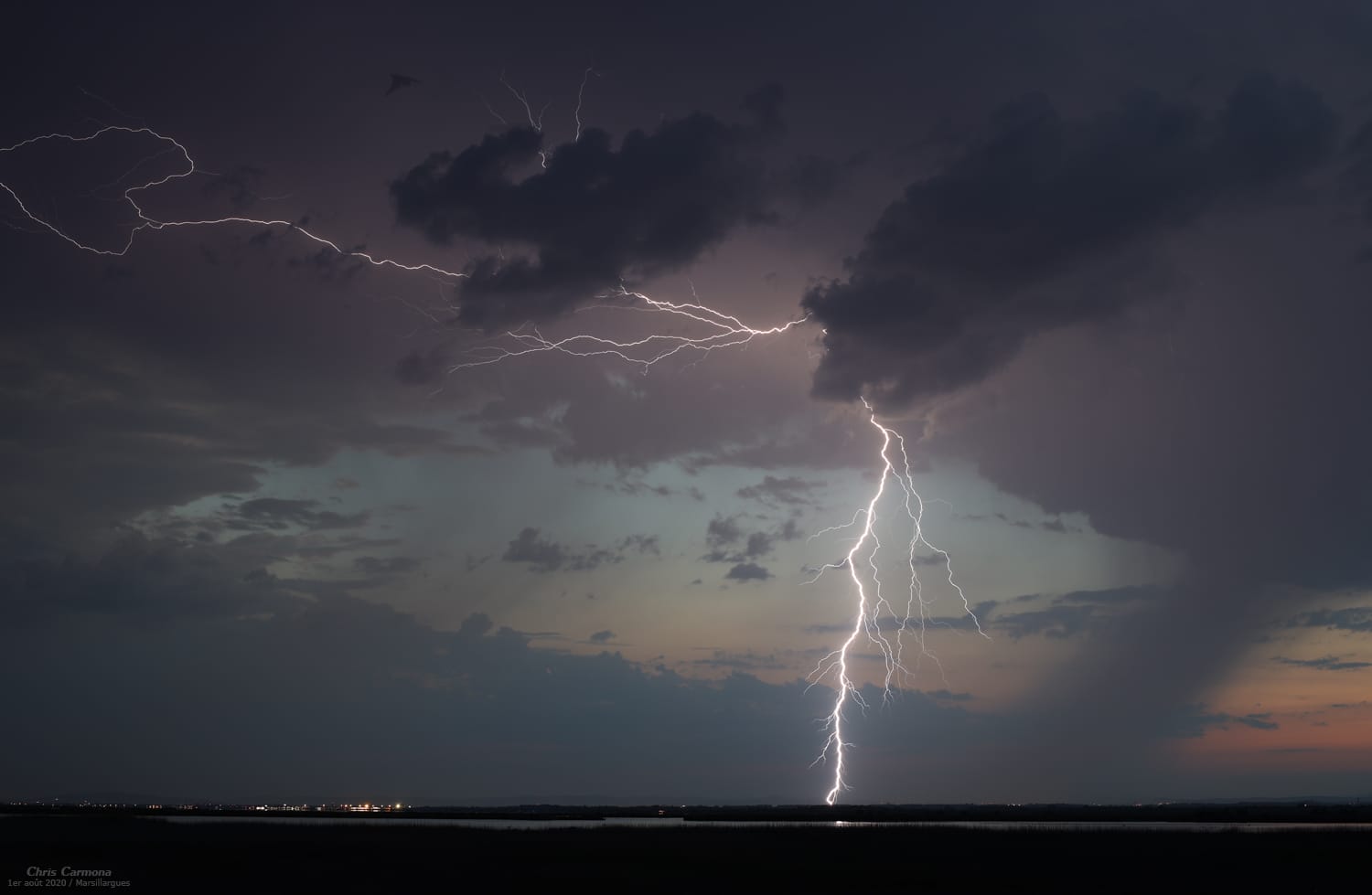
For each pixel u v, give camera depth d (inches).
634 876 1191.6
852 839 1750.7
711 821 3211.1
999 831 2039.9
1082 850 1505.9
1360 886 1116.5
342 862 1323.8
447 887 1092.5
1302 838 1755.7
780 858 1396.4
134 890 1069.1
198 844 1578.5
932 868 1270.9
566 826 2409.0
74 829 1973.4
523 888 1087.6
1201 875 1200.8
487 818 3617.1
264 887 1090.7
